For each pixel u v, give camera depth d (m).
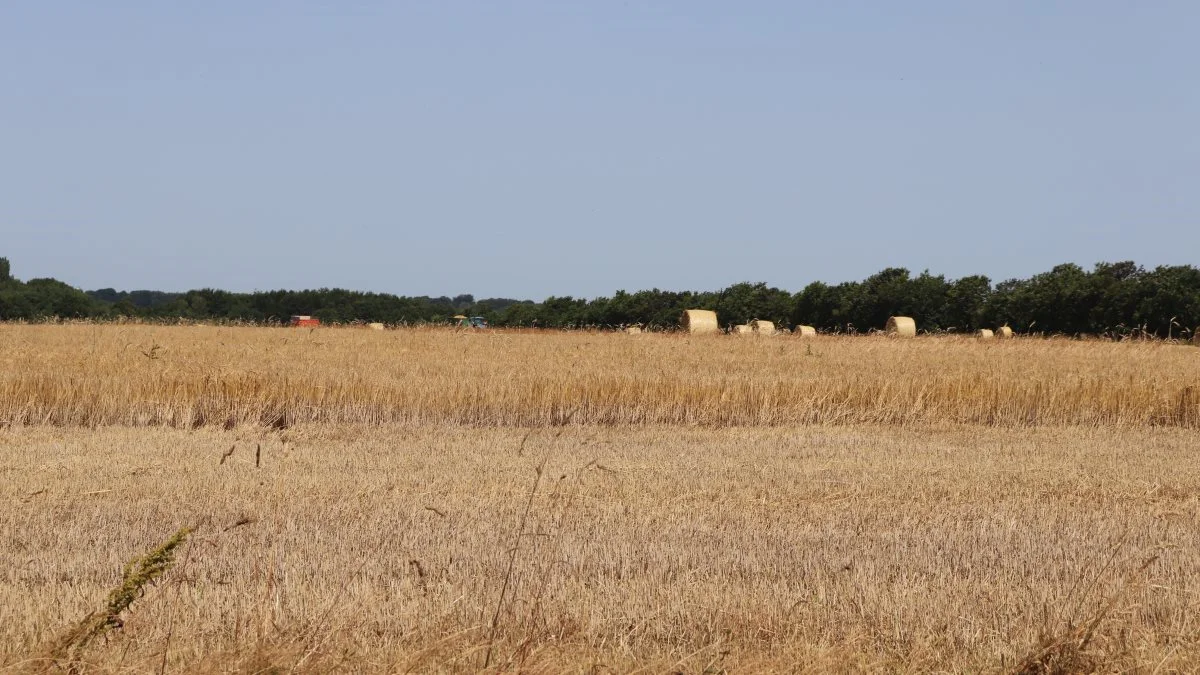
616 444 19.89
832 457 18.38
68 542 11.38
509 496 14.15
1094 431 23.25
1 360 27.05
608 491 14.59
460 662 7.65
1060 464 17.75
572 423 23.58
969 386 25.27
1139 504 14.36
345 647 7.87
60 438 19.64
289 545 11.29
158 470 15.86
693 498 14.26
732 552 11.16
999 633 8.56
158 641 8.05
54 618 8.62
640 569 10.49
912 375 26.83
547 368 28.08
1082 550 11.45
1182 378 26.36
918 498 14.48
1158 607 9.21
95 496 13.88
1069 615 8.88
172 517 12.62
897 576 10.35
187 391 22.70
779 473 16.44
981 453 19.11
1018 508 13.80
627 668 7.76
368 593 9.23
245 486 14.57
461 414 23.44
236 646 7.74
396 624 8.57
